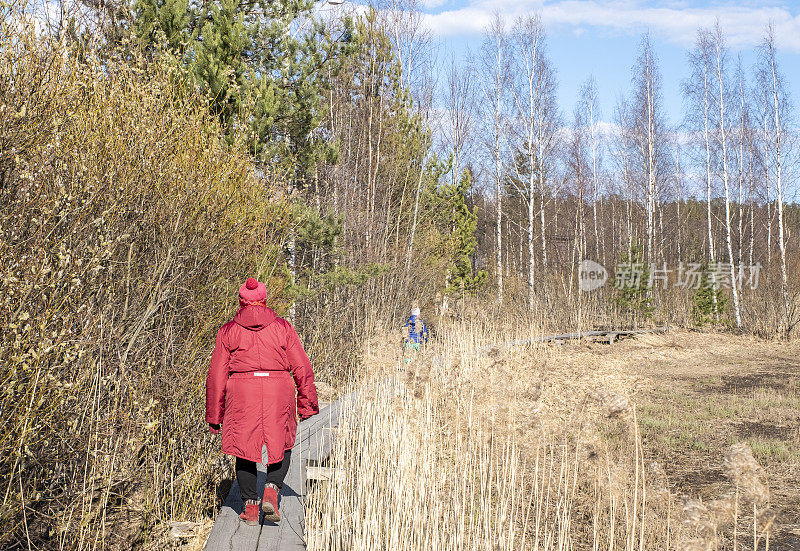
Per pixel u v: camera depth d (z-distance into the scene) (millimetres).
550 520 5766
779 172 24766
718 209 44719
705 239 44406
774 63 25734
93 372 4477
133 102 5367
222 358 4305
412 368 8336
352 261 13430
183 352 5488
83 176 4520
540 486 6441
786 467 7680
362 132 16203
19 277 3713
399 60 17125
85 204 4383
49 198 4262
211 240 5836
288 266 10109
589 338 21188
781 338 23234
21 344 3523
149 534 4676
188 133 5895
